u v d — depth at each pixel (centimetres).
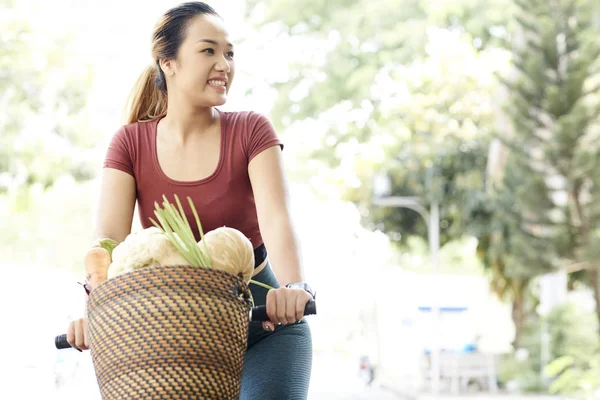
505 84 1446
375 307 2358
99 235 265
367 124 2706
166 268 185
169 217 195
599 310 1526
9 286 1669
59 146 2289
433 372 1875
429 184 2162
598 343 1577
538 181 1431
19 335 1625
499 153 1695
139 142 273
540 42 1390
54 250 2380
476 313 2192
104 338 188
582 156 1374
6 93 2277
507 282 2059
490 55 2450
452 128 2248
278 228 258
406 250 2436
